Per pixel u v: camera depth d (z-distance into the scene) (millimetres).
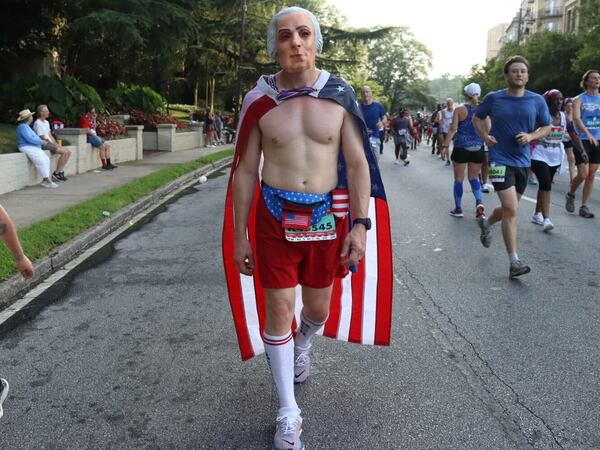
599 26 34781
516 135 5414
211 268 6188
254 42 41594
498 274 5766
